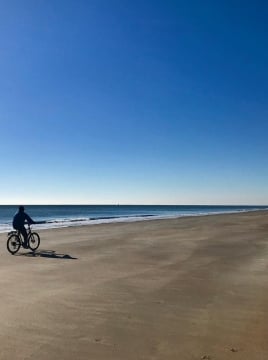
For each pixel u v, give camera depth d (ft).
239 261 52.06
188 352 20.67
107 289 35.58
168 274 42.98
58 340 22.47
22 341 22.31
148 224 136.87
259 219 164.66
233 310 28.68
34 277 41.78
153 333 23.65
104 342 22.15
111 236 90.89
